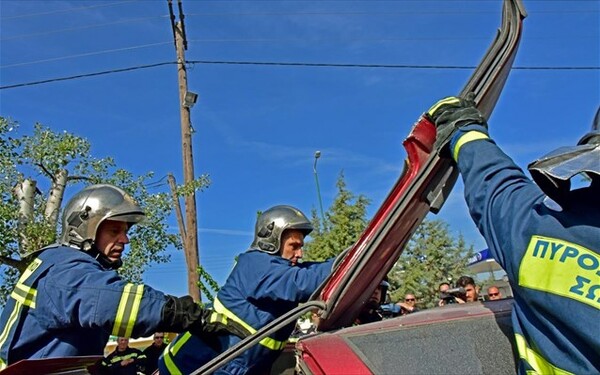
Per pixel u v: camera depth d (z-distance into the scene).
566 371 1.31
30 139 11.16
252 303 2.85
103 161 12.16
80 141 11.70
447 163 1.92
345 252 2.51
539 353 1.40
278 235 3.06
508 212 1.45
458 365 1.68
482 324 1.84
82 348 2.44
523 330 1.48
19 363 1.93
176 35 14.80
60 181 11.20
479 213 1.56
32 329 2.37
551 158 1.38
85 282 2.30
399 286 23.83
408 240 2.21
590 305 1.25
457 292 6.07
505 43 2.03
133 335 2.29
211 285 13.98
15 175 10.82
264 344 2.79
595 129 1.46
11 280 11.05
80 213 2.59
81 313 2.26
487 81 2.00
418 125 1.97
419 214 2.07
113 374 2.77
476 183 1.59
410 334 1.79
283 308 2.88
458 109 1.86
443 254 24.92
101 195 2.63
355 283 2.07
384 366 1.65
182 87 14.65
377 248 1.99
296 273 2.78
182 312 2.38
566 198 1.36
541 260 1.35
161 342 7.62
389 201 2.07
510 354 1.74
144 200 12.63
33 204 10.87
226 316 2.60
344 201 22.97
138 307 2.27
